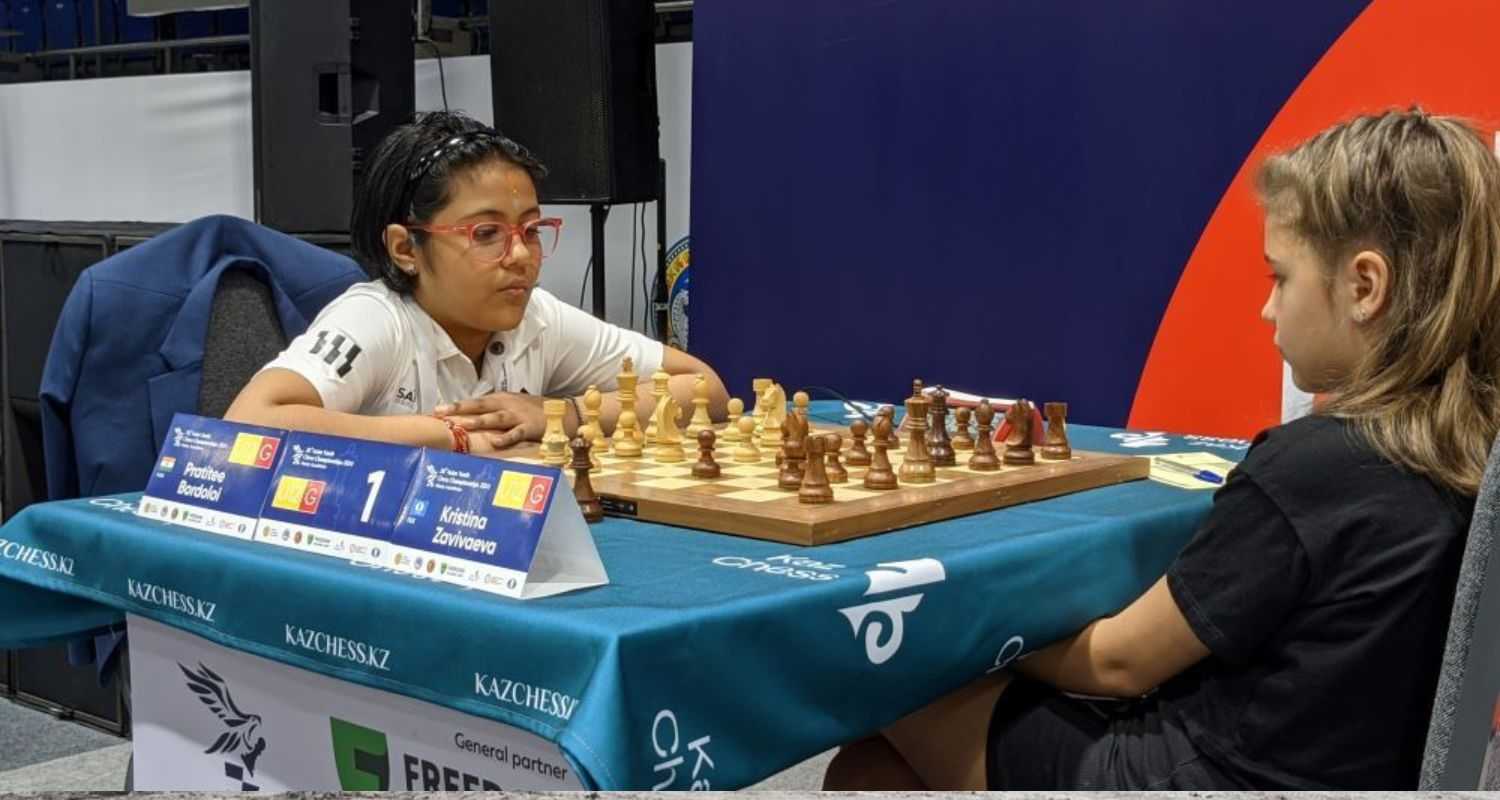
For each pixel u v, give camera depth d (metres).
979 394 3.44
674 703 1.03
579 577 1.15
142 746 1.59
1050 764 1.39
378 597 1.17
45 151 5.64
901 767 1.60
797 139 3.67
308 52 3.96
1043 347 3.32
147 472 2.17
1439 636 1.22
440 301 1.96
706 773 1.05
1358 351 1.32
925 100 3.43
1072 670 1.42
